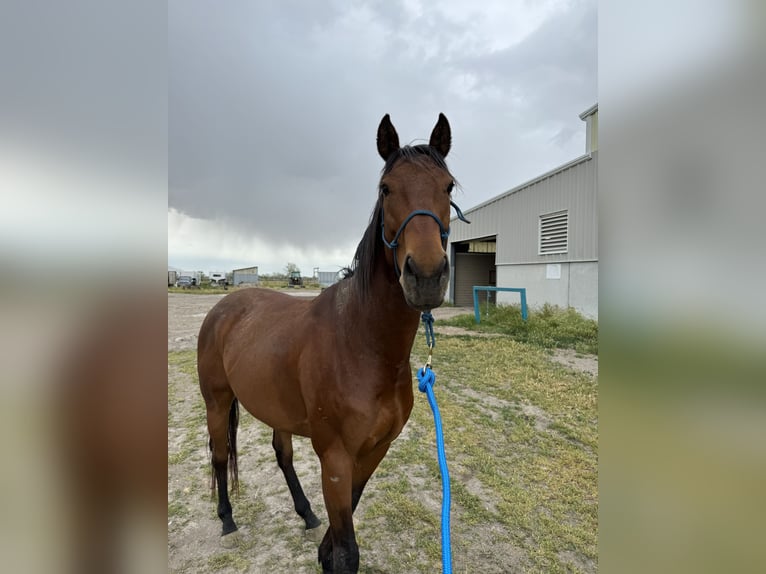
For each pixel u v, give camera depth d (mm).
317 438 1505
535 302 9711
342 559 1397
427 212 1228
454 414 3793
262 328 1938
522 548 2014
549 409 3945
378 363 1433
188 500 2475
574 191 8453
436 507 2344
